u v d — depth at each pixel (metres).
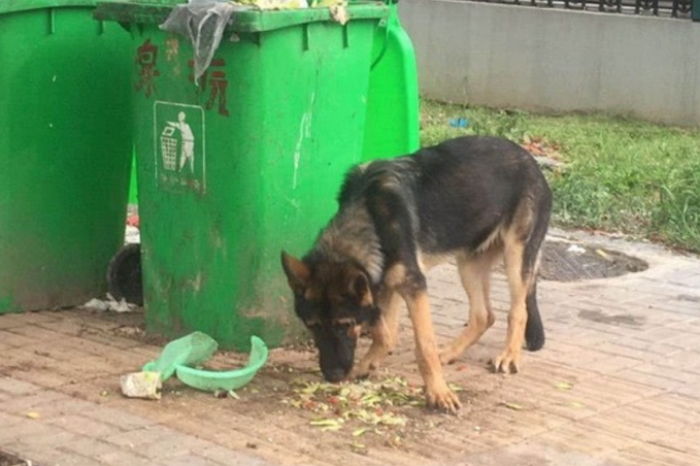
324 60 6.89
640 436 5.88
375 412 6.07
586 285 8.86
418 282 6.25
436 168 6.57
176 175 6.95
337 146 7.09
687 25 14.80
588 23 15.67
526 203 6.89
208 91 6.71
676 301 8.41
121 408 6.01
